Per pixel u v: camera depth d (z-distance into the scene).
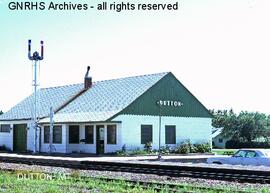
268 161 26.33
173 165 25.19
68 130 44.66
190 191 15.95
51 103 50.88
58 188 16.14
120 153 39.50
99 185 17.42
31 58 44.91
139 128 41.88
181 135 44.50
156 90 43.41
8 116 52.28
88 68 50.62
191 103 45.59
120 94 44.69
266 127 92.00
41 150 46.72
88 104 46.28
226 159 28.38
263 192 15.65
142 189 16.39
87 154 41.66
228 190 16.17
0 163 31.56
